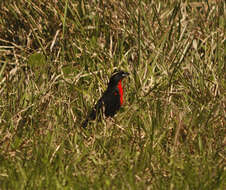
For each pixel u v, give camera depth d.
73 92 11.84
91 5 13.43
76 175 8.96
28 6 13.38
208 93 11.77
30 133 10.48
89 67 12.80
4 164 9.29
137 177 8.73
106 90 11.34
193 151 9.96
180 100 11.64
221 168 8.97
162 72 12.48
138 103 11.39
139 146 10.08
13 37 13.44
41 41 13.35
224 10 13.99
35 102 11.25
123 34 12.95
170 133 10.53
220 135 10.38
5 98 11.73
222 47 13.17
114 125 10.61
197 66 12.48
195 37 13.52
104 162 9.43
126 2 13.49
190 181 8.59
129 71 12.42
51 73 12.43
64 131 10.53
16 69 12.27
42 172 8.95
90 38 13.36
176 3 13.26
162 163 9.29
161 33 13.36
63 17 13.16
